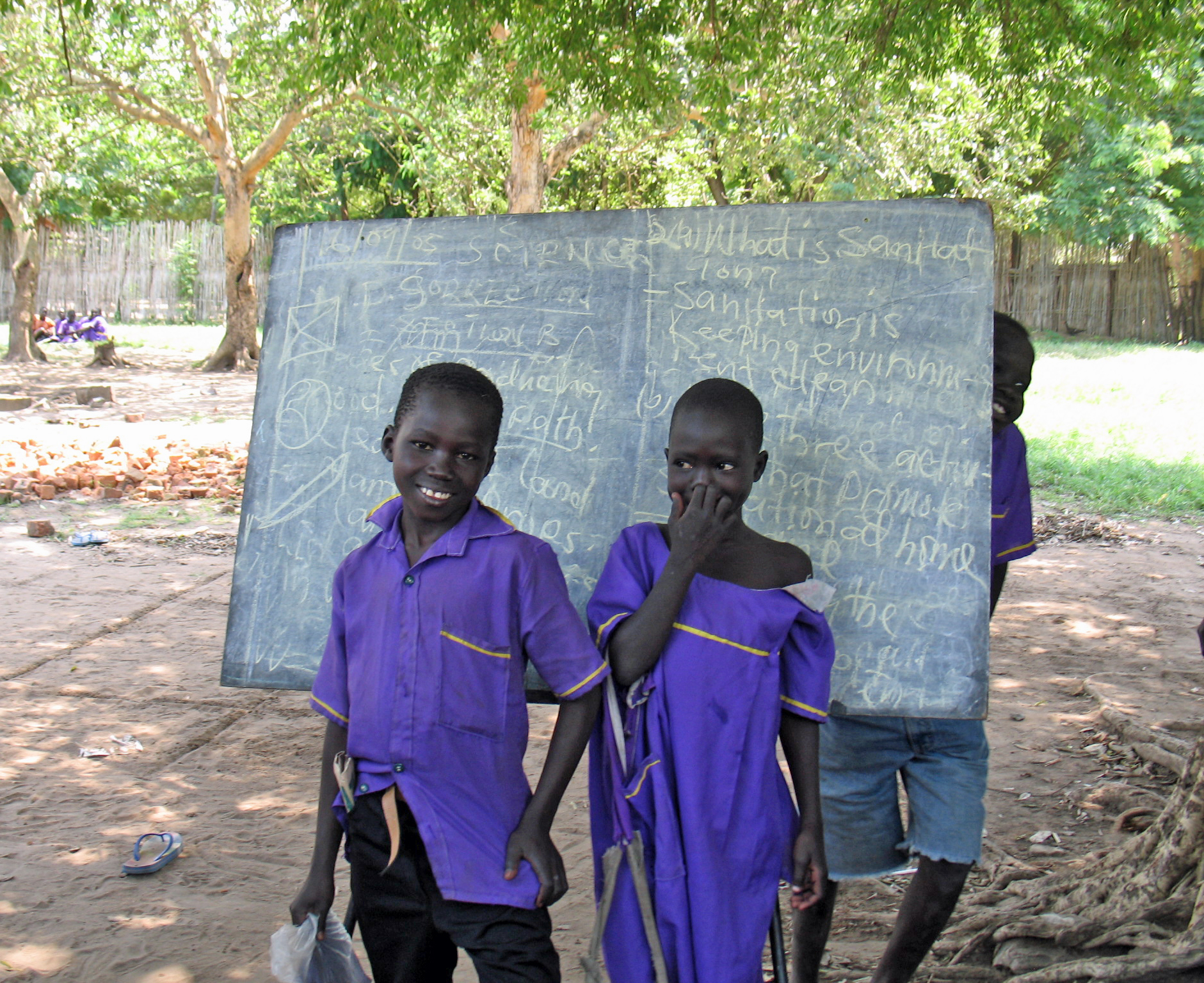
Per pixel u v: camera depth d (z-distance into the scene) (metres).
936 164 18.62
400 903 2.33
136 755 5.10
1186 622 7.17
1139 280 27.73
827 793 2.90
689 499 2.31
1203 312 27.11
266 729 5.43
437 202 22.20
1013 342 3.04
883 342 2.84
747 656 2.27
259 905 3.78
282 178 27.36
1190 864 3.09
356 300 3.12
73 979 3.31
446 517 2.30
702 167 21.84
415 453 2.25
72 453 11.90
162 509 10.14
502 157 19.80
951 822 2.76
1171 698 5.75
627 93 8.65
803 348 2.88
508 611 2.29
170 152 28.17
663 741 2.27
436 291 3.09
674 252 2.97
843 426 2.84
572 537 2.93
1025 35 8.48
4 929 3.59
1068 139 10.59
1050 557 8.89
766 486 2.86
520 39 8.53
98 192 36.69
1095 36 8.33
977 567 2.76
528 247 3.05
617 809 2.27
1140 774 4.86
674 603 2.23
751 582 2.36
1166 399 17.09
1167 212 24.27
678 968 2.21
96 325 28.61
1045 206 24.28
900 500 2.80
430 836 2.24
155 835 4.25
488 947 2.24
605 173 24.27
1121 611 7.43
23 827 4.36
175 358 24.81
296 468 3.07
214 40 20.00
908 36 8.62
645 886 2.23
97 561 8.43
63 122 23.23
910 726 2.80
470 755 2.28
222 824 4.41
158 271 33.84
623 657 2.26
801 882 2.29
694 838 2.21
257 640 3.00
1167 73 11.84
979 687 2.73
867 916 3.71
